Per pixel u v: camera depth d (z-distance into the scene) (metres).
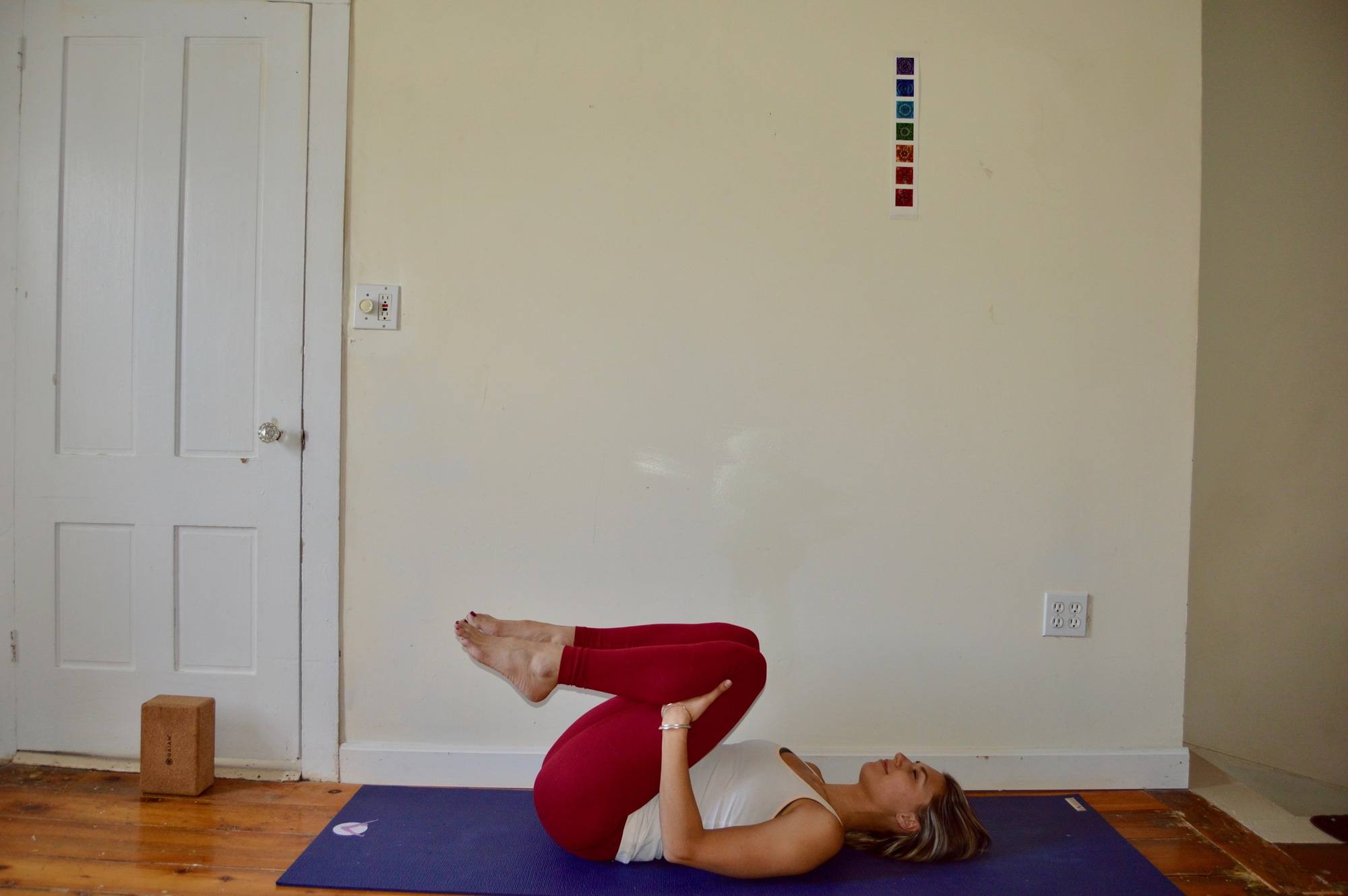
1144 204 2.17
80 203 2.13
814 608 2.15
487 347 2.13
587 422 2.14
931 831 1.71
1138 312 2.17
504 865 1.69
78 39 2.13
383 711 2.13
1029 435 2.17
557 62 2.13
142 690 2.15
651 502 2.14
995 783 2.14
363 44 2.12
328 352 2.12
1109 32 2.16
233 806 1.94
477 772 2.10
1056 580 2.17
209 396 2.13
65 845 1.74
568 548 2.14
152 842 1.76
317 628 2.12
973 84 2.15
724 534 2.15
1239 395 2.50
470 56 2.12
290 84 2.11
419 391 2.13
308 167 2.11
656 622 2.14
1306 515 2.51
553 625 1.85
